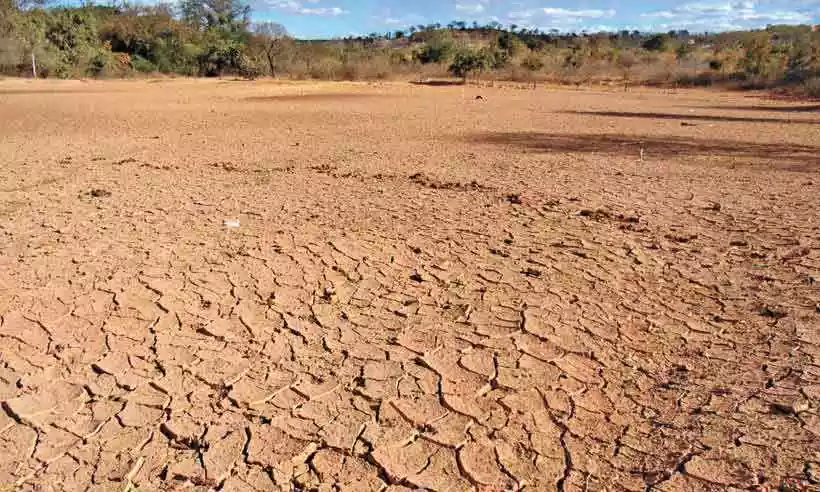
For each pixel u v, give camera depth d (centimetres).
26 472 280
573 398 331
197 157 1090
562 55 4838
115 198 767
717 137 1380
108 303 449
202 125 1612
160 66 4756
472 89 3409
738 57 3938
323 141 1313
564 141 1316
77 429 310
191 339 397
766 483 262
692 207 716
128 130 1490
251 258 542
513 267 521
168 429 308
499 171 952
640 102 2545
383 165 1010
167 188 827
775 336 394
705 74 3775
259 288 477
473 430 306
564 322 420
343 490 267
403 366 364
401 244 580
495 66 4416
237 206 726
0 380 351
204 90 3150
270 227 638
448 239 596
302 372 358
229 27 5653
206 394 337
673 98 2803
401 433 304
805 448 283
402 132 1480
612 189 814
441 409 323
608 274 505
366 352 380
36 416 320
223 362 369
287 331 407
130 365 367
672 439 295
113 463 285
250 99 2575
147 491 267
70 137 1355
